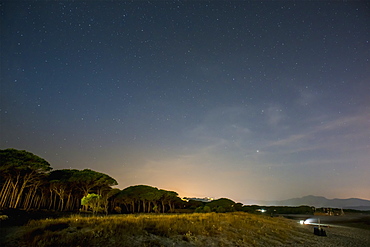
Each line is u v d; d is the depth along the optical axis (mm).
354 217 76812
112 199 54250
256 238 18797
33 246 9211
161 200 60625
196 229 16797
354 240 26031
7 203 34562
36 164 32812
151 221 16609
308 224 41562
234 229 20234
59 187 41938
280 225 30469
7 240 9633
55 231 11203
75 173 42781
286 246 18234
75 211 38875
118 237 11594
